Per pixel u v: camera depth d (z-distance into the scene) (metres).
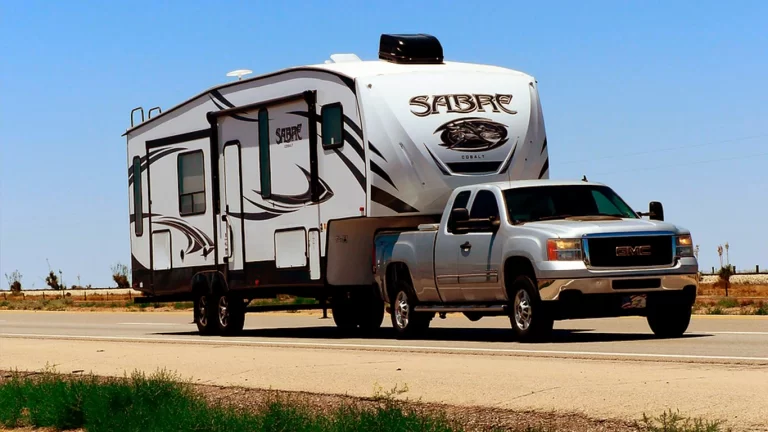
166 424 11.07
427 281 18.42
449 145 18.89
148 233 24.80
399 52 19.97
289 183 20.55
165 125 24.06
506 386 11.17
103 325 30.52
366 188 18.66
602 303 15.94
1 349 19.28
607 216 17.27
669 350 14.46
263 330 24.55
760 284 55.78
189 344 18.77
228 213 22.20
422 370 12.73
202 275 23.03
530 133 19.56
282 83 20.62
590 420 9.45
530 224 16.66
